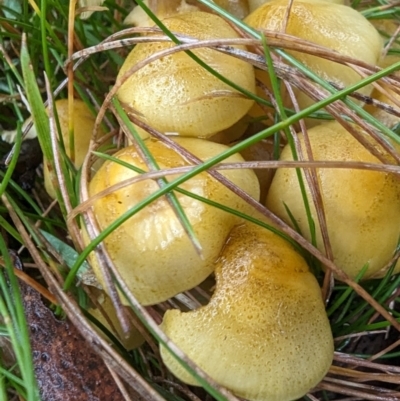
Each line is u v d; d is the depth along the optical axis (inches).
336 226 10.3
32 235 11.2
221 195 10.0
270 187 10.8
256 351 9.7
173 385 11.2
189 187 9.9
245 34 11.1
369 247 10.3
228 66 10.6
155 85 10.5
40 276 11.9
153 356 11.5
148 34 11.4
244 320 9.8
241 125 11.4
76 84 11.8
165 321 10.1
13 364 10.9
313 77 10.2
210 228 9.9
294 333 9.8
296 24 11.0
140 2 10.2
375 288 11.4
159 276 9.9
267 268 9.9
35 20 12.5
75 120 11.9
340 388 11.1
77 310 10.3
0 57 12.6
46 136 10.3
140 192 9.9
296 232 10.2
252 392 9.8
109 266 9.7
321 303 10.2
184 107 10.4
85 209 10.0
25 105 13.0
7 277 11.0
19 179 12.7
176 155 10.2
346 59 10.5
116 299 9.7
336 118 10.3
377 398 11.0
